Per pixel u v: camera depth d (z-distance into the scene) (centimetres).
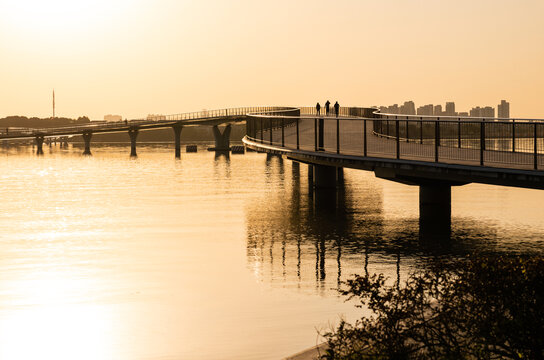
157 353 1939
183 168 12356
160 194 7162
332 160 4359
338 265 3095
